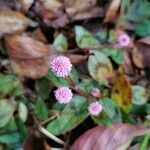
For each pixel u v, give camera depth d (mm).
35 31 116
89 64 115
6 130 102
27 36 111
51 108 109
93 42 120
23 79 109
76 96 109
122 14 125
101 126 107
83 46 118
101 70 116
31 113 106
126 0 124
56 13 118
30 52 110
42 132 105
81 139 105
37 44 111
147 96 119
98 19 123
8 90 104
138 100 117
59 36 115
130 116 115
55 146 108
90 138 105
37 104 105
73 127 105
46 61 110
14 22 110
